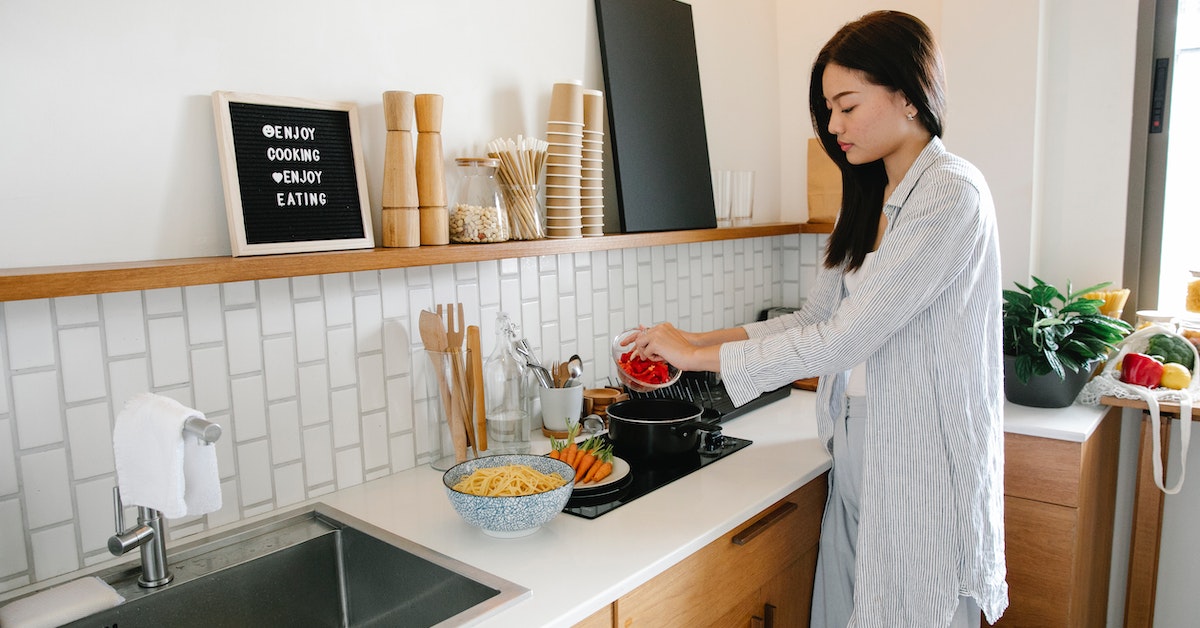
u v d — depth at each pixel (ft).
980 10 8.22
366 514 5.15
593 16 7.20
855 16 9.05
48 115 4.17
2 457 4.14
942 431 5.12
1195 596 8.36
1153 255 8.36
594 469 5.54
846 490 6.11
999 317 5.26
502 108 6.43
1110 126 8.14
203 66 4.73
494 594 4.12
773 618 5.90
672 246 8.17
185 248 4.72
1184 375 7.25
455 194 6.07
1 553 4.17
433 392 5.97
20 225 4.12
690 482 5.75
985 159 8.39
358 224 5.30
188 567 4.51
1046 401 7.27
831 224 9.06
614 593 4.18
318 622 4.97
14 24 4.03
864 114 5.16
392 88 5.65
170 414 3.87
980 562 5.12
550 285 6.93
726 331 6.73
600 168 6.81
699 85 8.25
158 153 4.58
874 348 5.00
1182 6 7.95
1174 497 8.36
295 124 5.01
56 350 4.27
